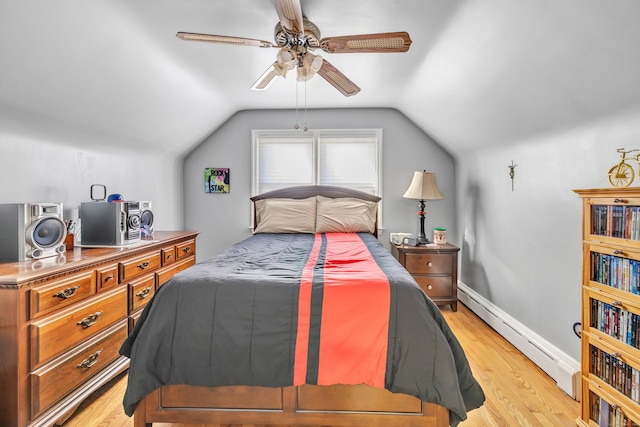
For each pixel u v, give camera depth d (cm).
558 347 207
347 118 384
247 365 145
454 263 326
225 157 391
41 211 176
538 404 179
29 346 142
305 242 277
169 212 365
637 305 128
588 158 181
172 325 150
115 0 163
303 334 146
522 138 240
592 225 152
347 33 212
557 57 159
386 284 154
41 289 147
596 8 127
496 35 177
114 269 196
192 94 292
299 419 149
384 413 147
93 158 255
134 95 238
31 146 201
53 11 149
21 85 169
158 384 147
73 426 161
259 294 152
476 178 327
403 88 312
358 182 388
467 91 243
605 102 158
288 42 184
